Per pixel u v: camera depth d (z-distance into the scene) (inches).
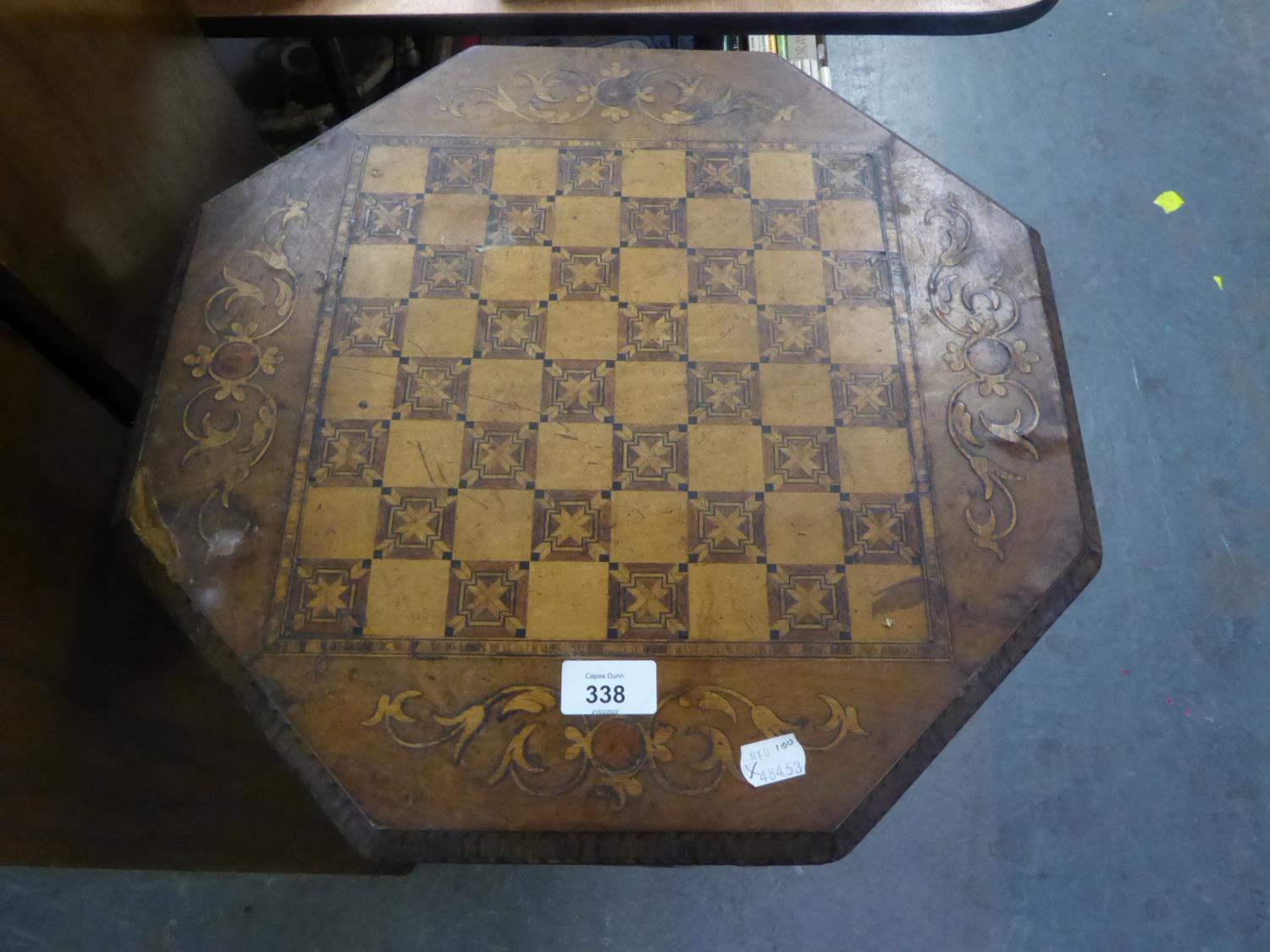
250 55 99.5
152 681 69.7
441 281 61.9
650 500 55.9
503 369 59.3
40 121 56.9
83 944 83.6
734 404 58.6
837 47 126.2
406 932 84.9
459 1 75.3
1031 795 89.7
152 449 56.3
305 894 86.0
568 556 54.4
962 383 59.4
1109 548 99.7
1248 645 95.3
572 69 70.7
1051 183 118.6
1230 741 91.4
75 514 62.2
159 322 66.2
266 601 52.8
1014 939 84.6
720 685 51.4
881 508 55.8
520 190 65.4
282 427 57.2
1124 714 92.7
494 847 48.1
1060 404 58.9
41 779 62.2
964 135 121.5
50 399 60.1
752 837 48.4
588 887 86.7
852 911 85.7
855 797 49.1
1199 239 114.8
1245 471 102.7
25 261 55.6
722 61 71.4
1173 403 106.3
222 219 63.6
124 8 65.1
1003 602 53.5
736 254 63.2
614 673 51.6
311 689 50.9
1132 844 87.8
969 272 62.9
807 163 66.9
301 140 99.2
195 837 77.5
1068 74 125.2
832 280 62.5
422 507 55.4
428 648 52.0
